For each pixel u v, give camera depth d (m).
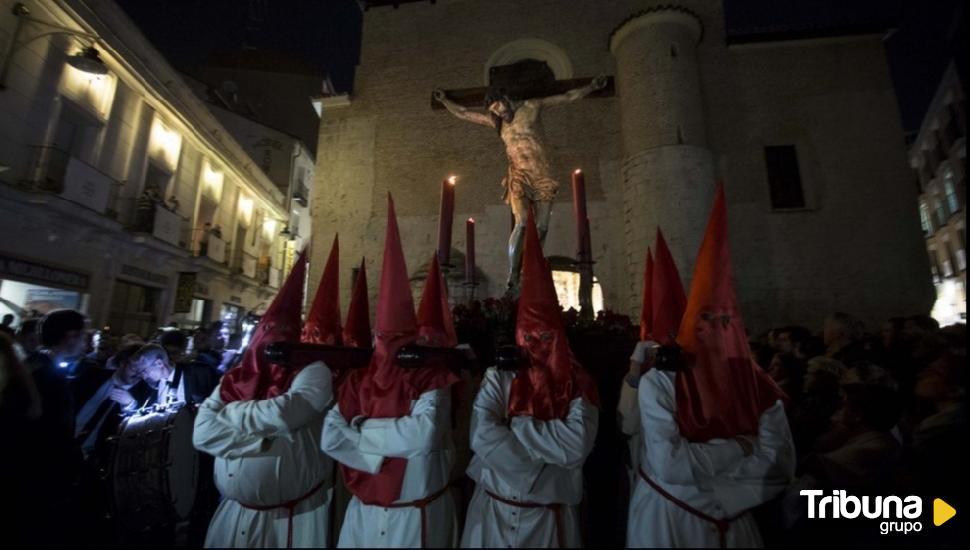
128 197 12.27
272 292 21.38
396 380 2.49
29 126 9.52
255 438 2.50
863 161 10.16
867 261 9.73
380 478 2.44
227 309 18.14
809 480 2.66
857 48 10.73
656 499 2.36
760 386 2.37
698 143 10.09
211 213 16.78
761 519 2.95
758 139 10.57
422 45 12.47
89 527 3.52
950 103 17.38
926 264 9.54
